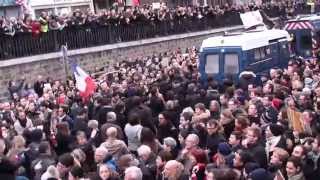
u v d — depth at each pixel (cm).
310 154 1049
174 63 2970
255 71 2519
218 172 884
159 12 4191
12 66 3039
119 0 4631
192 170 1052
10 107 1956
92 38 3600
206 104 1702
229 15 4997
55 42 3322
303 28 3278
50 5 4181
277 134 1164
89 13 3694
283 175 1021
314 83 1888
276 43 2753
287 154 1037
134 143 1341
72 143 1384
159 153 1102
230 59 2455
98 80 2664
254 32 2731
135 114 1366
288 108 1372
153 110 1702
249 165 998
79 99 2019
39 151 1183
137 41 3966
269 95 1599
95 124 1405
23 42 3127
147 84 2214
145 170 1066
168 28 4288
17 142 1246
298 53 3297
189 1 5556
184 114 1411
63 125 1408
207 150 1212
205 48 2512
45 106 1941
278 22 5162
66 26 3378
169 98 1764
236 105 1533
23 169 1188
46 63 3247
